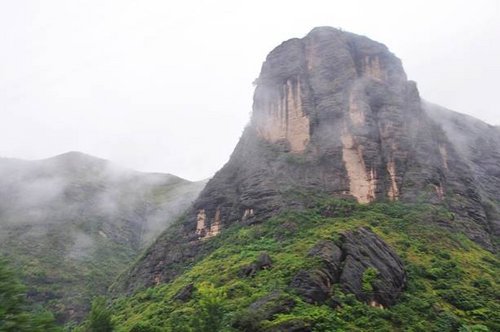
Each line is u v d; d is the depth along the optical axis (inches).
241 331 1599.4
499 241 3090.6
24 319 1065.5
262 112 3806.6
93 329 1752.0
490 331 1753.2
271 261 2223.2
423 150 3314.5
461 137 4626.0
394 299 1872.5
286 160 3331.7
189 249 3169.3
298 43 3991.1
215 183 3533.5
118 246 6097.4
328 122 3449.8
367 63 3816.4
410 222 2751.0
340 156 3253.0
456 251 2524.6
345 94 3545.8
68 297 4301.2
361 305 1734.7
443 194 3144.7
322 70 3759.8
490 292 2065.7
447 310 1863.9
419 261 2298.2
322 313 1624.0
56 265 4926.2
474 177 3868.1
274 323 1563.7
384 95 3563.0
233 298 1921.8
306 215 2854.3
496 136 4965.6
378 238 2218.3
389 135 3324.3
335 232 2213.3
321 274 1820.9
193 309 1974.7
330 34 3944.4
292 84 3727.9
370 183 3112.7
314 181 3171.8
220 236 3056.1
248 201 3142.2
